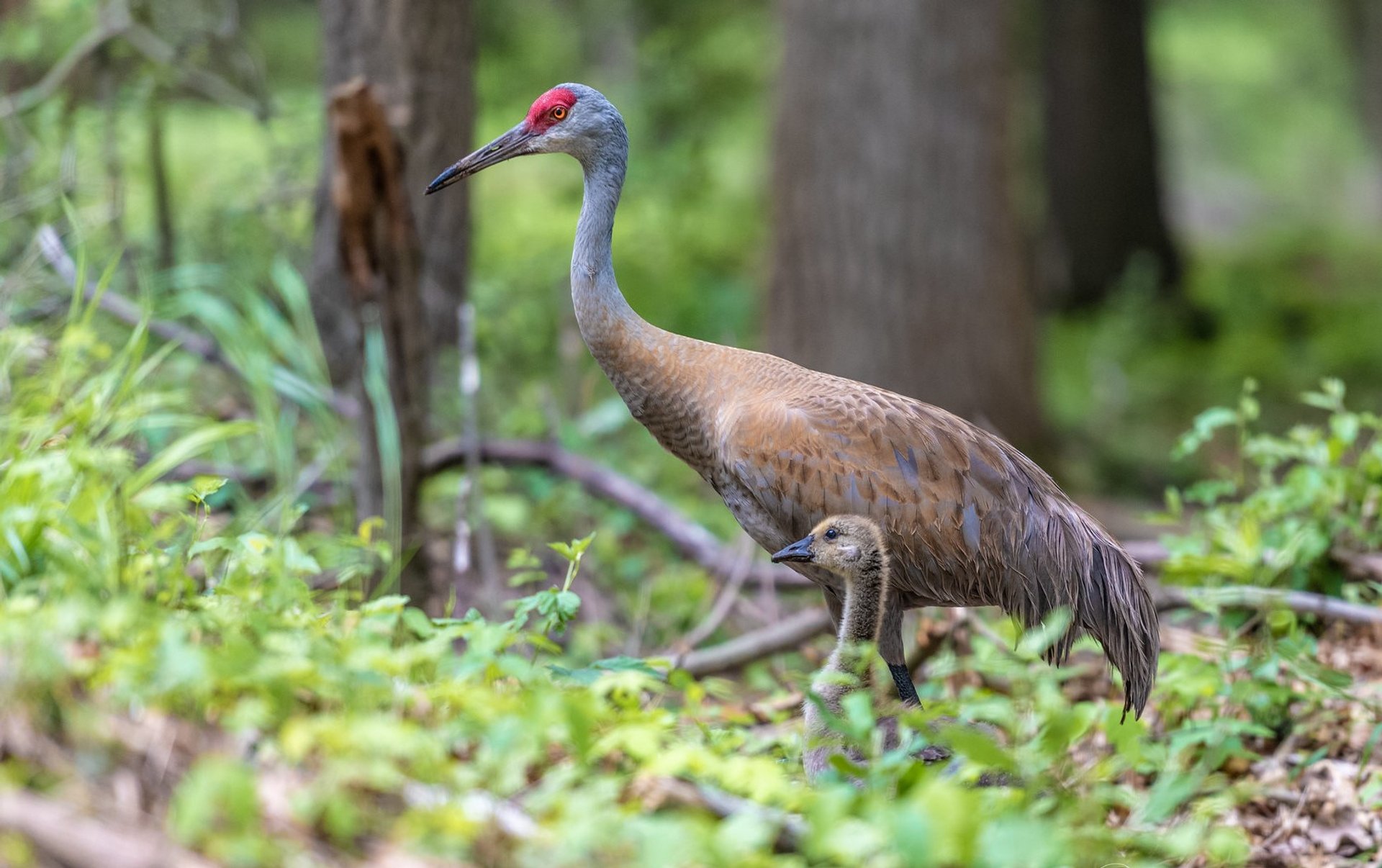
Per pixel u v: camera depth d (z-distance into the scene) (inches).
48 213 557.0
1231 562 391.9
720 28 1235.2
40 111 569.9
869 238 831.1
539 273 868.6
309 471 473.7
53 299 488.1
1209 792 324.5
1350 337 1248.2
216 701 229.5
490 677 266.2
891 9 816.3
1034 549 342.6
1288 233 1754.4
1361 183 2268.7
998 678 390.6
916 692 347.6
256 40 1227.9
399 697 240.1
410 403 423.2
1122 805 325.1
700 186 1106.7
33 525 264.4
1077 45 1338.6
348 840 207.6
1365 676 396.5
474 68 581.0
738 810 233.6
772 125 863.1
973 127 828.0
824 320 843.4
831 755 259.8
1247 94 2217.0
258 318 465.4
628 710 257.0
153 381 499.5
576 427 583.8
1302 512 426.9
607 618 490.6
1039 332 890.7
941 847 199.5
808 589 490.0
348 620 293.3
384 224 404.8
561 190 1128.2
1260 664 357.4
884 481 339.3
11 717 210.4
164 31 609.0
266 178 641.0
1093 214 1350.9
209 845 196.7
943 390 839.1
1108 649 351.3
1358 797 330.3
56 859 189.2
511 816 219.0
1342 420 423.2
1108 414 1027.3
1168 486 875.4
